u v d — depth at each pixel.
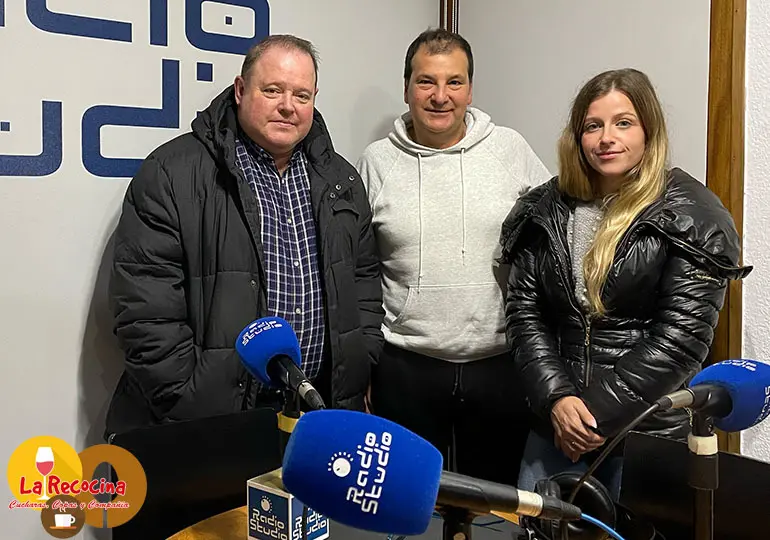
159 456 1.51
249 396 1.87
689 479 0.93
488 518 1.38
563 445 1.69
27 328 1.99
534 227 1.89
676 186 1.71
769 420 2.00
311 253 1.99
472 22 2.81
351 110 2.61
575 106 1.79
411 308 2.14
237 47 2.31
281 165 2.02
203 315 1.84
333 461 0.70
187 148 1.88
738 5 2.02
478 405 2.17
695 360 1.62
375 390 2.29
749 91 2.03
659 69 2.23
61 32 1.97
